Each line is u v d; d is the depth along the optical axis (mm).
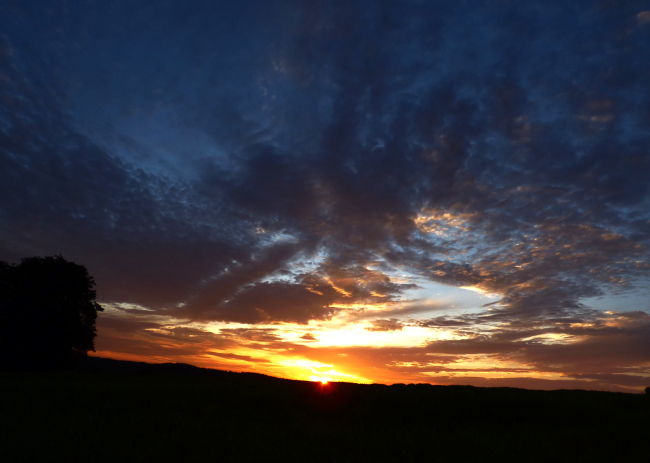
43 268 38031
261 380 26828
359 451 10844
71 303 38375
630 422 15836
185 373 31016
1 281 35906
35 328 35531
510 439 12609
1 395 16484
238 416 15656
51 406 15312
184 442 11000
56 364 37031
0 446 9789
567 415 17250
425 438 12602
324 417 17234
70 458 9203
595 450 11148
